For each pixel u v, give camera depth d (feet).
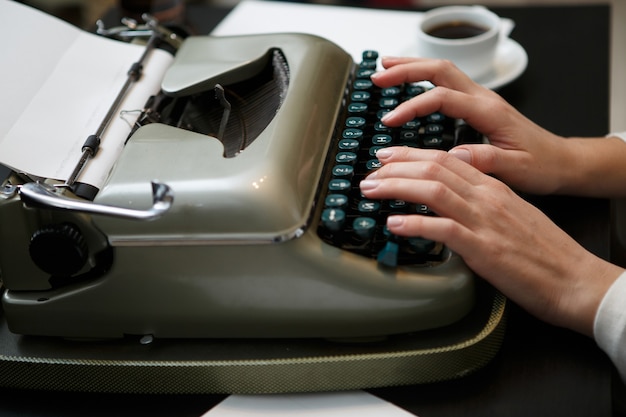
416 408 2.51
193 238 2.48
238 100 3.28
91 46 3.28
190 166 2.57
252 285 2.55
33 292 2.76
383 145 2.97
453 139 3.29
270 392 2.60
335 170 2.75
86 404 2.67
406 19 4.50
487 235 2.57
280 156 2.55
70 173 2.71
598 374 2.55
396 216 2.52
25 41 3.13
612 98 6.81
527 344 2.69
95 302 2.67
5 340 2.83
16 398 2.72
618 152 3.24
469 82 3.22
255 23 4.54
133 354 2.69
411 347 2.59
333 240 2.60
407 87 3.39
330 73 3.16
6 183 2.74
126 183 2.57
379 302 2.54
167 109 3.22
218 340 2.72
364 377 2.55
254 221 2.44
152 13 4.43
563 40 4.35
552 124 3.72
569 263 2.64
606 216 3.15
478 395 2.53
